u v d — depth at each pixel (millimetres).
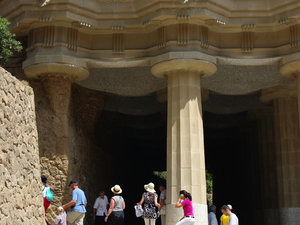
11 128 10625
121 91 23016
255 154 28984
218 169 38406
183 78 18234
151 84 22484
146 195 15453
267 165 26359
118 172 29219
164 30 18234
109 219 15297
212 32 18859
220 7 17703
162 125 30641
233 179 35812
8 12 18562
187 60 17734
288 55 18359
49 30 18531
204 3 17188
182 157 17406
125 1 18172
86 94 22625
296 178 23359
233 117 31609
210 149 38156
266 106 26969
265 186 26156
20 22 18328
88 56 19141
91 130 23219
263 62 18922
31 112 12312
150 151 37875
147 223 15234
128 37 19281
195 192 17078
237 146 35031
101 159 25078
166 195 17500
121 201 15523
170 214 16969
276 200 25500
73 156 20031
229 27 18781
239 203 33438
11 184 10172
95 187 23312
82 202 14523
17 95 11367
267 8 18047
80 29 19016
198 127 17922
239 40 19094
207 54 18219
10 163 10281
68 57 18438
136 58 18984
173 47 18016
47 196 13070
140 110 27594
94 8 18266
